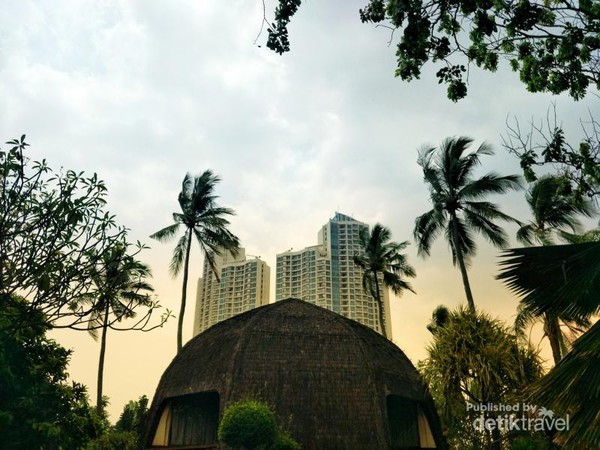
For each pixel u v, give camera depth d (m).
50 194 6.64
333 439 19.38
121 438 29.64
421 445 23.30
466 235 31.95
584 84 9.84
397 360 25.42
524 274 7.52
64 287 6.26
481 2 8.85
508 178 28.83
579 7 8.76
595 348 5.66
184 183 41.00
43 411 8.91
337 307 96.94
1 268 5.98
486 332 19.69
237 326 24.61
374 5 9.55
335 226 104.88
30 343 9.33
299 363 21.81
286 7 8.56
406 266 46.12
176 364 24.91
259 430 16.16
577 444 5.84
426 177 31.97
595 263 6.43
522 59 10.59
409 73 10.12
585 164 10.05
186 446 20.83
